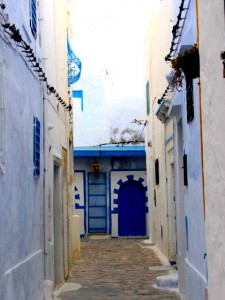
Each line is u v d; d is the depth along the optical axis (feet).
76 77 47.83
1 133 19.33
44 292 29.45
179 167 32.55
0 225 18.99
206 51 16.56
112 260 49.52
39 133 28.84
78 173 77.25
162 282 34.86
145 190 76.13
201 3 17.26
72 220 48.83
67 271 39.68
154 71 54.24
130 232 76.02
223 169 14.67
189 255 27.02
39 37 30.63
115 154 74.49
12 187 21.36
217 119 15.21
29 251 25.34
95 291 33.65
